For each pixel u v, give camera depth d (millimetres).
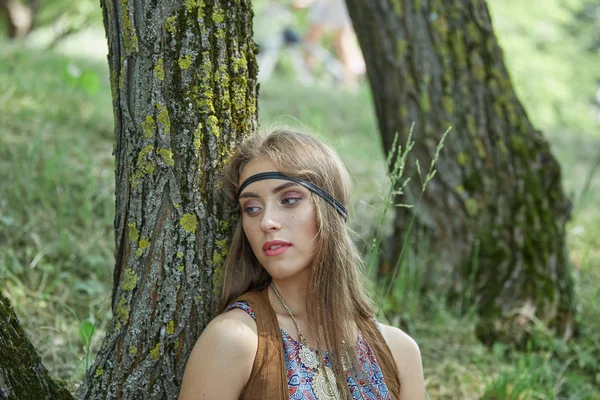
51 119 4777
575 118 11680
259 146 2090
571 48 12555
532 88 11133
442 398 3070
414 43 3648
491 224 3646
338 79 11617
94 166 4234
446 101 3645
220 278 2158
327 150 2160
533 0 11273
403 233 3775
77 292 3252
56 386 2100
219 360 1935
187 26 2021
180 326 2111
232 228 2166
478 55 3674
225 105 2102
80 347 2902
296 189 2047
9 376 1892
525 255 3611
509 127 3709
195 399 1942
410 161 3693
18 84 5359
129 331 2104
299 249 2053
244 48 2139
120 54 2064
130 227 2107
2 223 3449
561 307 3551
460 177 3648
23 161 3957
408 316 3492
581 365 3322
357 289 2186
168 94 2035
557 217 3734
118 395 2111
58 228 3594
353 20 3809
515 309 3504
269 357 1971
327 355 2047
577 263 4418
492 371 3273
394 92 3707
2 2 11188
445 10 3650
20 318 2965
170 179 2066
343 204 2168
